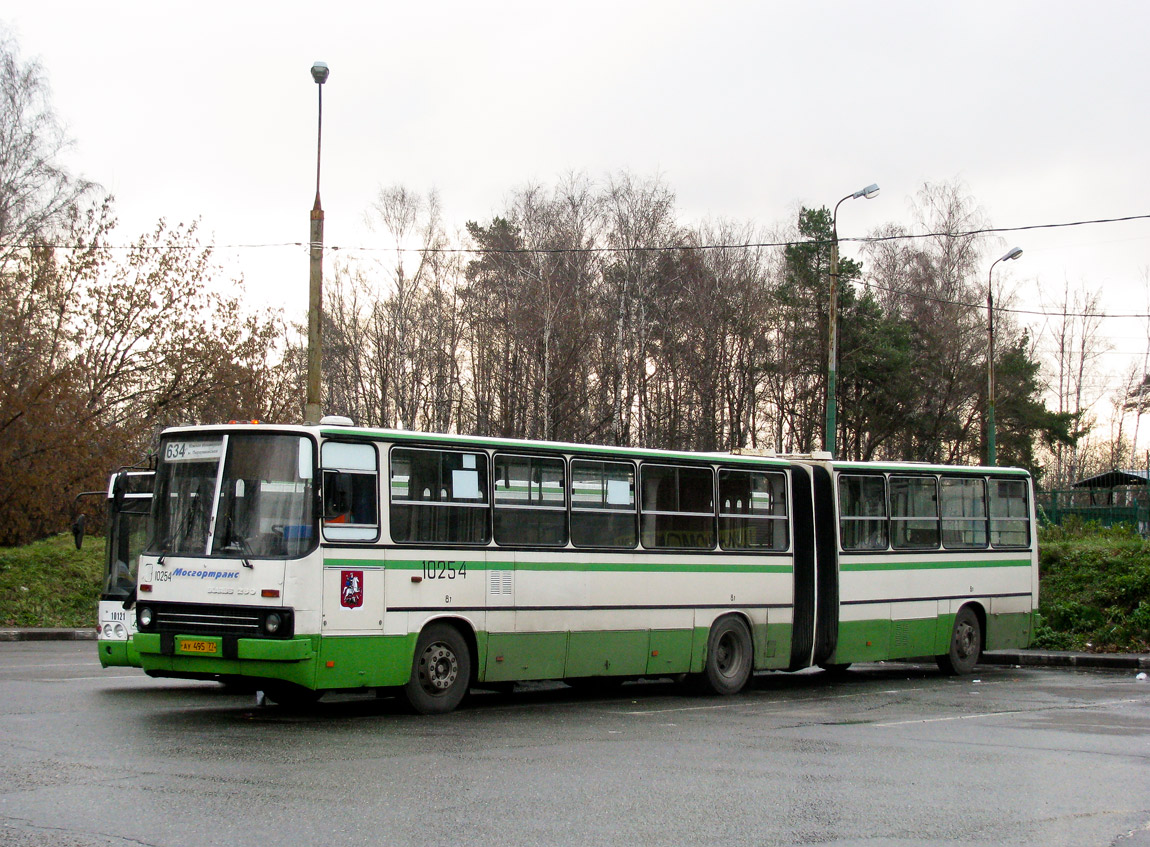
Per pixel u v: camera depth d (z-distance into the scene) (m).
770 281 54.78
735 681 16.83
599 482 15.32
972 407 55.59
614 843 7.12
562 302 44.78
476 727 12.33
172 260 36.38
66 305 34.66
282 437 12.35
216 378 36.66
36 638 25.14
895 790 9.03
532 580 14.34
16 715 12.20
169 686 15.76
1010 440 54.81
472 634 13.73
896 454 55.62
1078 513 39.25
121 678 16.64
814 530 18.20
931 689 17.97
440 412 49.25
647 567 15.73
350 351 49.94
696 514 16.53
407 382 48.94
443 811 7.87
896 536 19.39
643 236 48.75
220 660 11.92
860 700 16.16
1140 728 12.98
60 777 8.70
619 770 9.70
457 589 13.50
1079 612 24.58
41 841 6.80
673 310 49.88
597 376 47.56
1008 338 54.84
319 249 22.33
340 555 12.35
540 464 14.64
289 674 11.88
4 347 33.12
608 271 48.56
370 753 10.21
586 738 11.66
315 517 12.19
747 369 53.25
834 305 28.45
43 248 34.03
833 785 9.20
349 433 12.66
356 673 12.40
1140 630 23.50
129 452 35.09
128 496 15.97
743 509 17.22
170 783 8.54
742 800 8.52
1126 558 25.80
